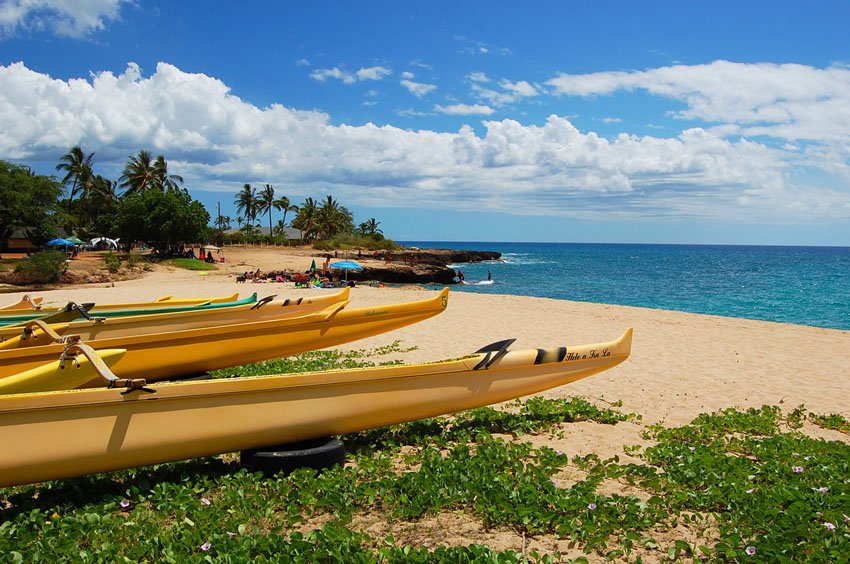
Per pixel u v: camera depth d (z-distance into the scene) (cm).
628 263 9512
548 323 1733
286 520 425
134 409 466
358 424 558
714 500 465
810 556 367
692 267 8206
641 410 803
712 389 943
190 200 5528
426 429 656
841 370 1120
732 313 2889
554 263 9344
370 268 5250
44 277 3334
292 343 862
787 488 471
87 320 917
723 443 635
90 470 457
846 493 467
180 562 358
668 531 425
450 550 368
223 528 405
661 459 573
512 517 429
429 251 9575
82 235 6800
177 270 4362
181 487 468
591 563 379
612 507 436
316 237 10156
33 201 5119
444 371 596
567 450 616
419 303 940
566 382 664
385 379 567
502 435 665
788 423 754
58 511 436
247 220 9838
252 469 511
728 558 379
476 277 5953
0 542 376
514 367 633
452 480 490
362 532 406
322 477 490
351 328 900
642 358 1210
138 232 5231
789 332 1622
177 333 777
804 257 13812
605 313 2011
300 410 527
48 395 440
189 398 484
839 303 3331
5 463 428
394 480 486
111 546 376
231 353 824
